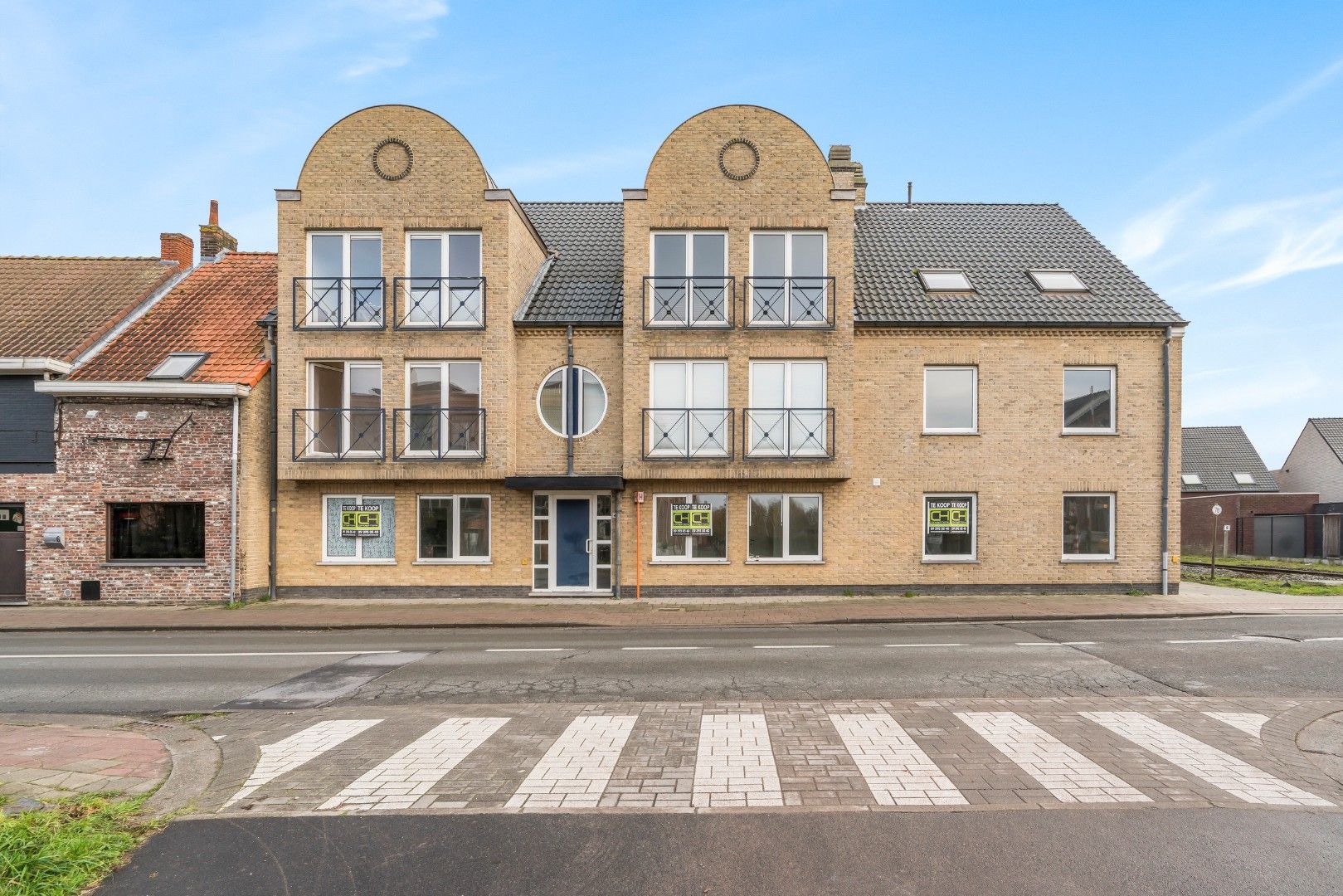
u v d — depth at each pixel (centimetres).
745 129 1628
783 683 852
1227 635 1162
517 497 1653
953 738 629
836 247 1619
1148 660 963
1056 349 1662
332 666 968
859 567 1647
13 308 1847
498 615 1426
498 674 912
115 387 1548
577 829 452
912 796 500
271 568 1639
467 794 508
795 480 1636
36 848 408
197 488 1574
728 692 812
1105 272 1850
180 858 418
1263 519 3447
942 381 1680
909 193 2347
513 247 1667
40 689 855
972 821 461
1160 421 1664
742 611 1468
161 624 1343
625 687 840
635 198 1623
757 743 616
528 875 398
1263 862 409
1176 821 461
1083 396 1681
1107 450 1661
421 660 1000
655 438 1628
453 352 1619
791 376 1634
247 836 444
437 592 1642
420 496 1659
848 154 2228
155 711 761
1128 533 1659
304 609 1508
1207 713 709
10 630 1320
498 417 1611
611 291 1780
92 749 611
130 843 432
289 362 1614
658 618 1398
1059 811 476
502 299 1616
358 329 1614
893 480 1652
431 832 449
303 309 1623
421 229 1628
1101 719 684
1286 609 1448
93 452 1577
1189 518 3841
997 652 1027
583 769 555
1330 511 3406
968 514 1661
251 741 635
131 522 1594
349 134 1628
